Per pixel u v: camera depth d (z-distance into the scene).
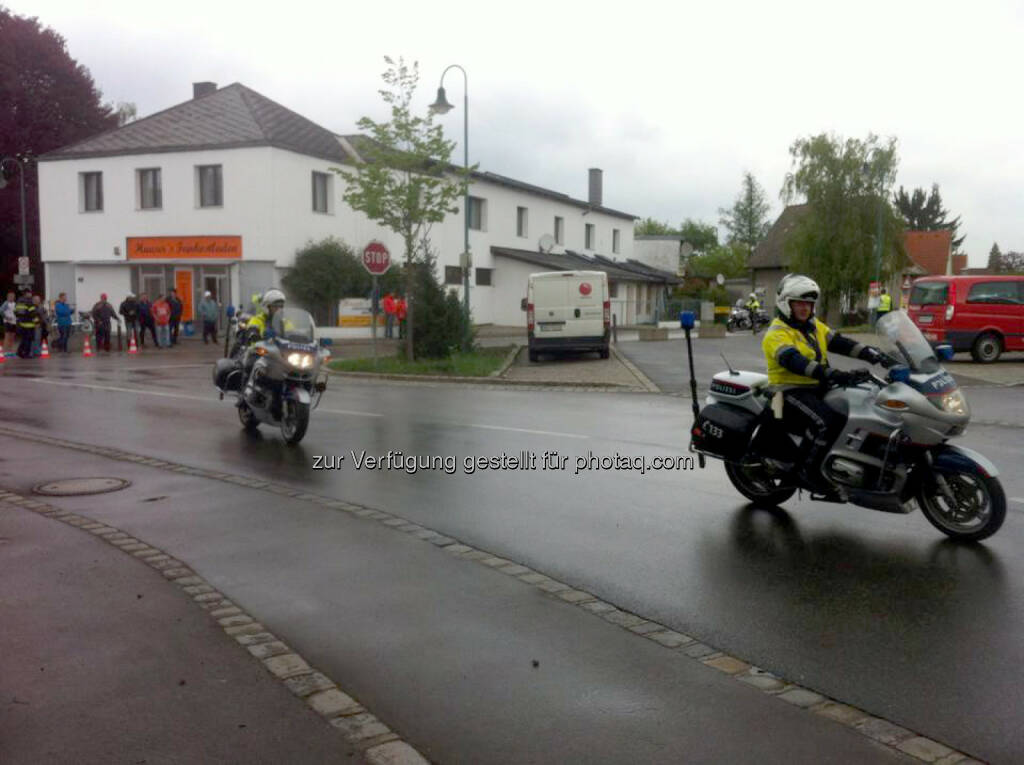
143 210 34.28
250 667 4.29
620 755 3.51
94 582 5.52
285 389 10.50
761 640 4.67
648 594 5.38
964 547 6.31
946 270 65.25
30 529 6.74
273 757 3.48
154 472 8.90
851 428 6.56
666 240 64.94
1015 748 3.57
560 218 51.44
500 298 44.75
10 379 18.58
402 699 3.98
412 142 22.66
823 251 42.81
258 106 35.06
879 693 4.05
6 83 42.94
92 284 35.88
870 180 42.59
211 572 5.75
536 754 3.51
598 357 23.69
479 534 6.65
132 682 4.13
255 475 8.77
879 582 5.58
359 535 6.62
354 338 33.62
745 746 3.58
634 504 7.59
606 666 4.34
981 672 4.27
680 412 13.25
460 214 41.59
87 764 3.42
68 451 10.08
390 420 12.39
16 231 43.34
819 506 7.53
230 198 32.75
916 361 6.41
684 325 7.62
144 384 17.55
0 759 3.44
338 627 4.82
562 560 6.04
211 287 33.84
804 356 6.59
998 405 13.95
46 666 4.30
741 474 7.58
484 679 4.19
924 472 6.49
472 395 15.76
